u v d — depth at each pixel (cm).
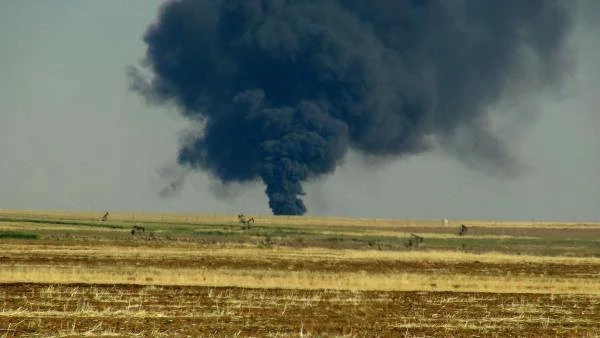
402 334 11069
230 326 11275
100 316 11800
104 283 15738
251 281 16812
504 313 13450
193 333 10656
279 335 10631
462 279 18862
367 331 11219
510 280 19100
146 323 11344
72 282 15775
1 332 10369
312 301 14162
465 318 12712
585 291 17212
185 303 13525
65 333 10431
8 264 19888
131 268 19588
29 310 12300
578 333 11525
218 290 15162
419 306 14062
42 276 16562
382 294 15462
